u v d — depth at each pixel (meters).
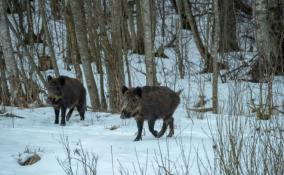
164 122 19.22
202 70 45.06
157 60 47.75
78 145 16.94
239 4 51.31
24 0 55.62
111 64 29.86
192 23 46.75
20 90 29.66
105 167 14.20
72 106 23.84
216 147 13.61
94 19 37.50
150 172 13.68
